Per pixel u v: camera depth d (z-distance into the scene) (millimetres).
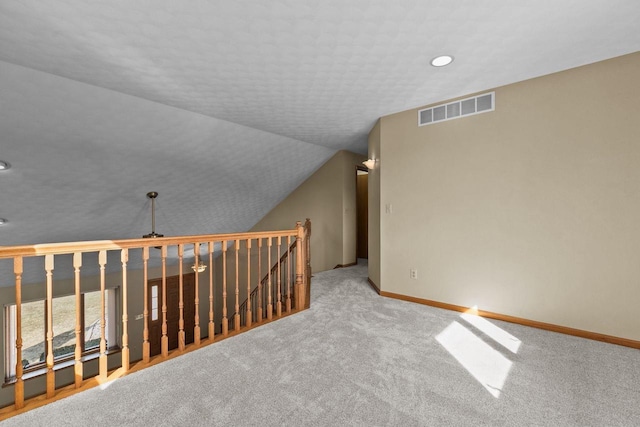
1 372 4941
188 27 2029
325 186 6316
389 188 3992
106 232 5188
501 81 2984
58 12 1842
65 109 3004
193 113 3695
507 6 1877
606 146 2594
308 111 3727
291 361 2256
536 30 2131
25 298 5148
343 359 2285
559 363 2232
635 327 2502
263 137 4691
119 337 6082
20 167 3422
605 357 2328
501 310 3121
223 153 4629
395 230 3941
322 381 1989
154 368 2156
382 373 2088
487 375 2068
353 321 3084
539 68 2719
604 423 1603
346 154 6137
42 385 5211
